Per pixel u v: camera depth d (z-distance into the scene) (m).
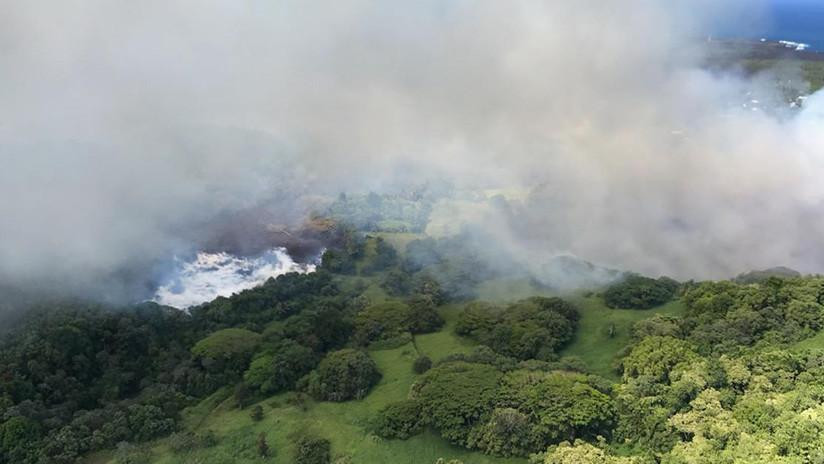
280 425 99.62
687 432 79.94
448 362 106.56
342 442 94.19
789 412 76.38
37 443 91.25
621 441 84.06
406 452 89.56
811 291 108.50
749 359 90.94
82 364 107.06
